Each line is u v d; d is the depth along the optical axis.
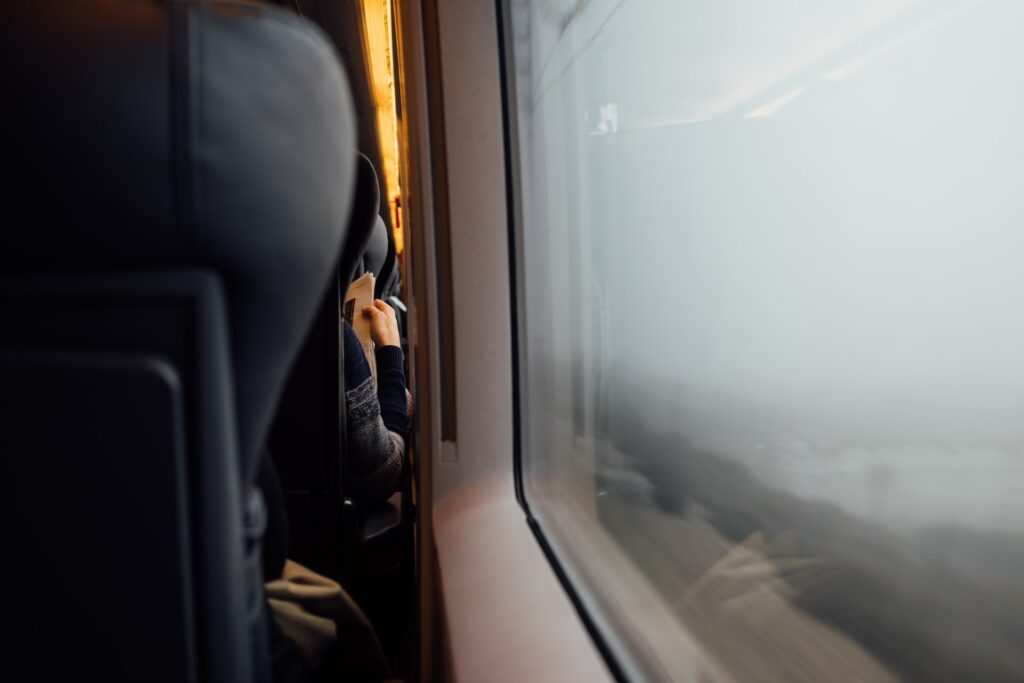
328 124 0.36
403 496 1.72
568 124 0.98
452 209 1.01
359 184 1.21
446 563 0.90
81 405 0.32
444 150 1.01
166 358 0.33
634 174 0.79
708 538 0.60
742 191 0.53
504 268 1.01
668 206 0.69
